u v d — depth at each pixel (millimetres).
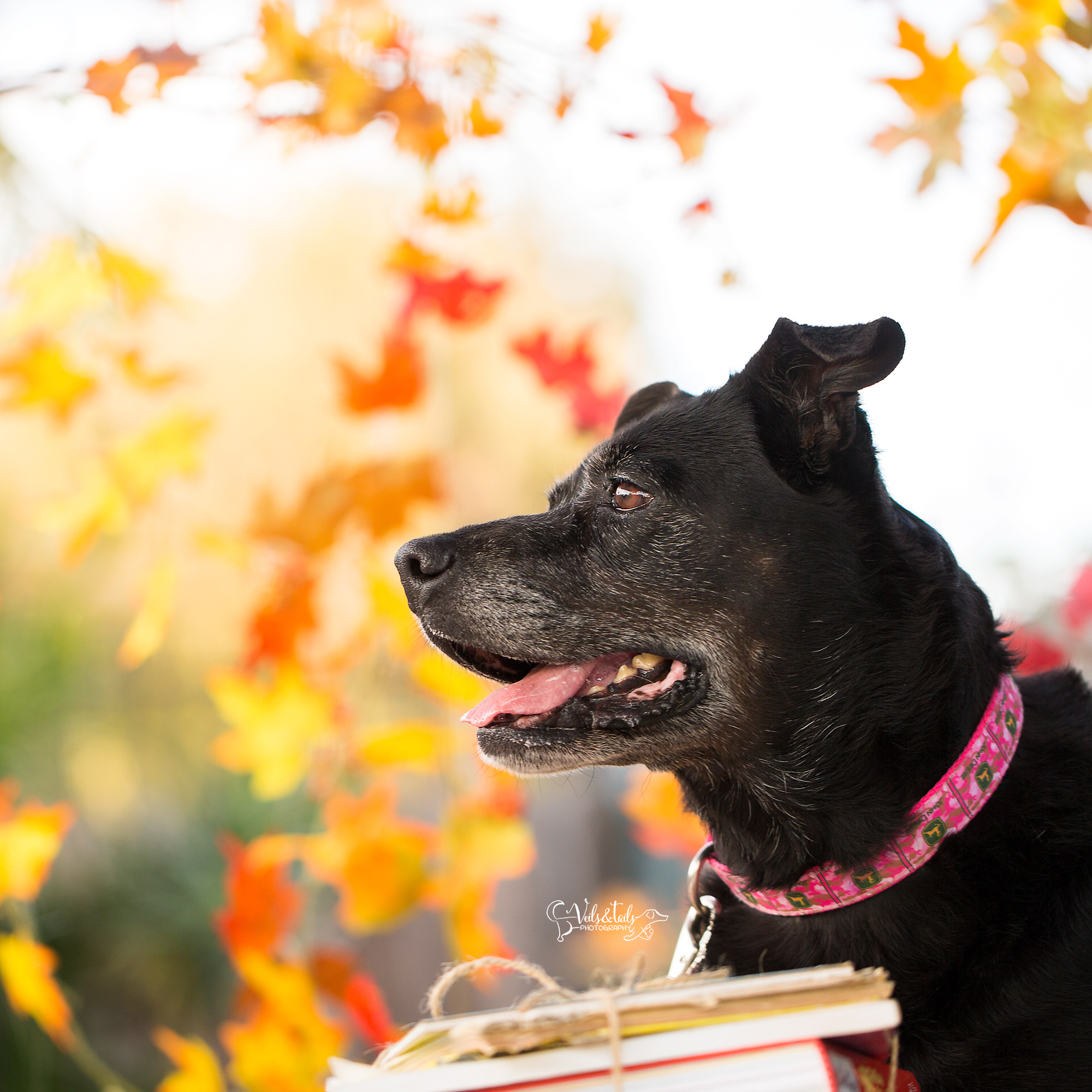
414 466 3689
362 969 4695
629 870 6676
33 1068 4406
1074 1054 2004
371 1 3293
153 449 3498
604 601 2438
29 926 3555
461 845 3604
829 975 1467
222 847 3594
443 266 3854
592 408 4031
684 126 3264
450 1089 1379
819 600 2303
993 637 2377
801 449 2346
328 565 3723
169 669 6113
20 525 5809
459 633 2492
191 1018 5023
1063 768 2234
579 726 2408
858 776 2240
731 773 2400
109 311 3600
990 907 2117
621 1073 1382
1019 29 2914
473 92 3438
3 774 5309
